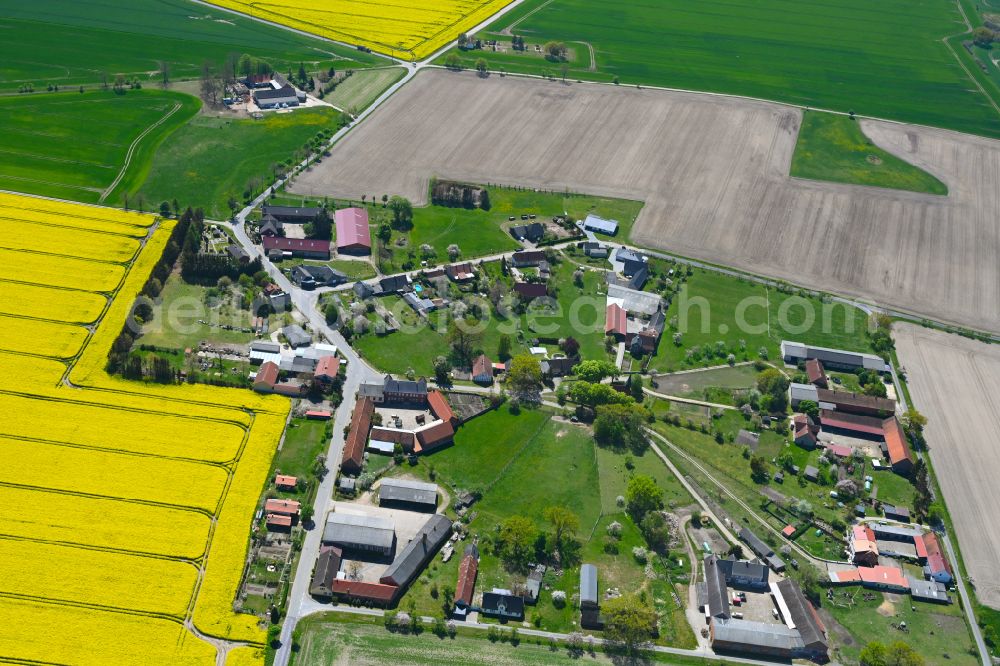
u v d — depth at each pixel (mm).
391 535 174625
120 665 147625
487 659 157000
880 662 159000
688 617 168375
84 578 160375
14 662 146000
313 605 162625
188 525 173250
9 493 174250
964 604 175875
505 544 176250
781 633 163500
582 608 166750
